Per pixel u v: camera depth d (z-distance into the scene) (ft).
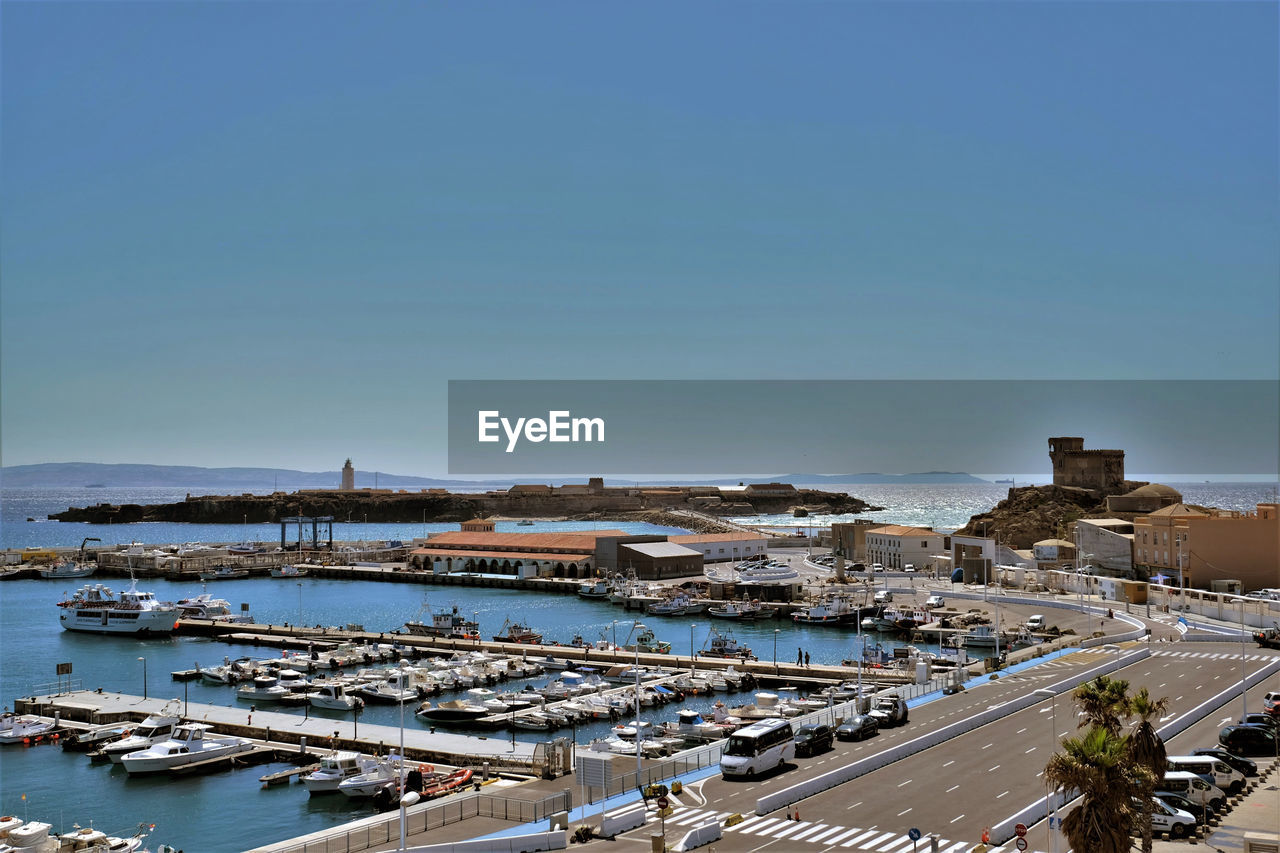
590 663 559.79
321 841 228.63
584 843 219.41
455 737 373.61
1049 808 205.87
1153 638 507.71
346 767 328.90
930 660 527.40
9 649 654.12
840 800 245.65
